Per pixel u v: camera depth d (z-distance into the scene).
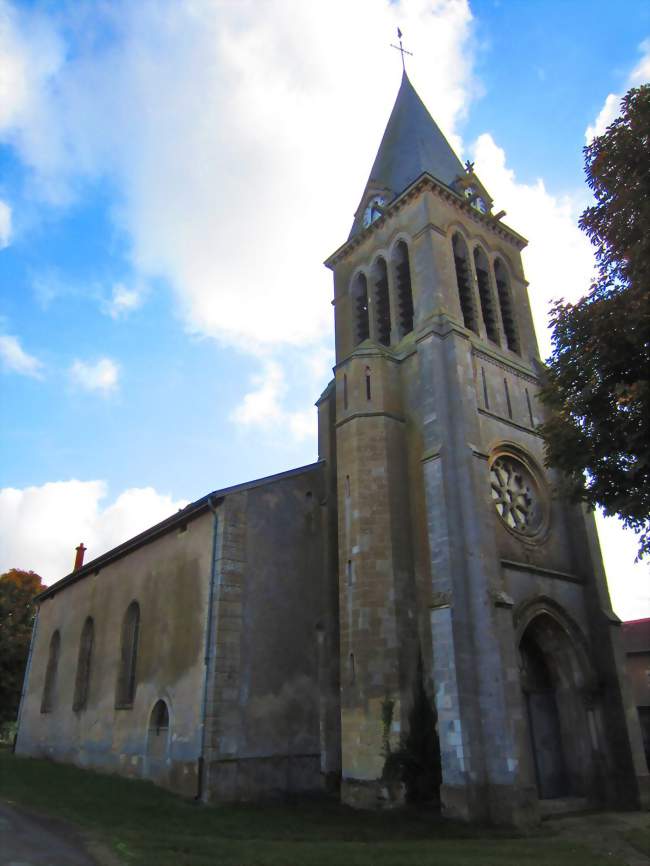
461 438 20.61
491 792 16.48
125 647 24.62
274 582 20.59
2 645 44.34
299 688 19.98
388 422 22.14
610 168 12.30
